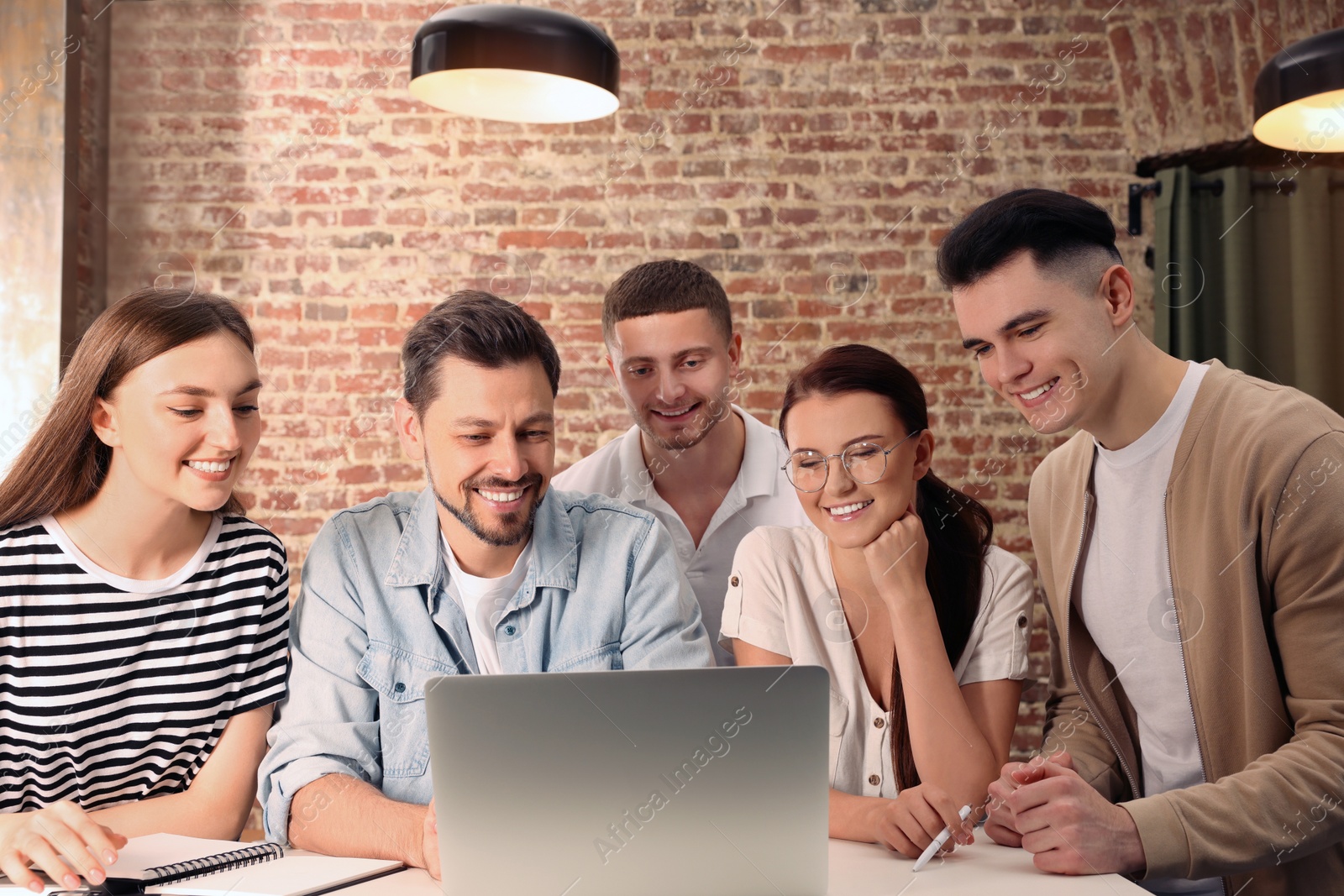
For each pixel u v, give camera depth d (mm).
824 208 2111
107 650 1185
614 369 1570
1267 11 1989
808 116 2133
